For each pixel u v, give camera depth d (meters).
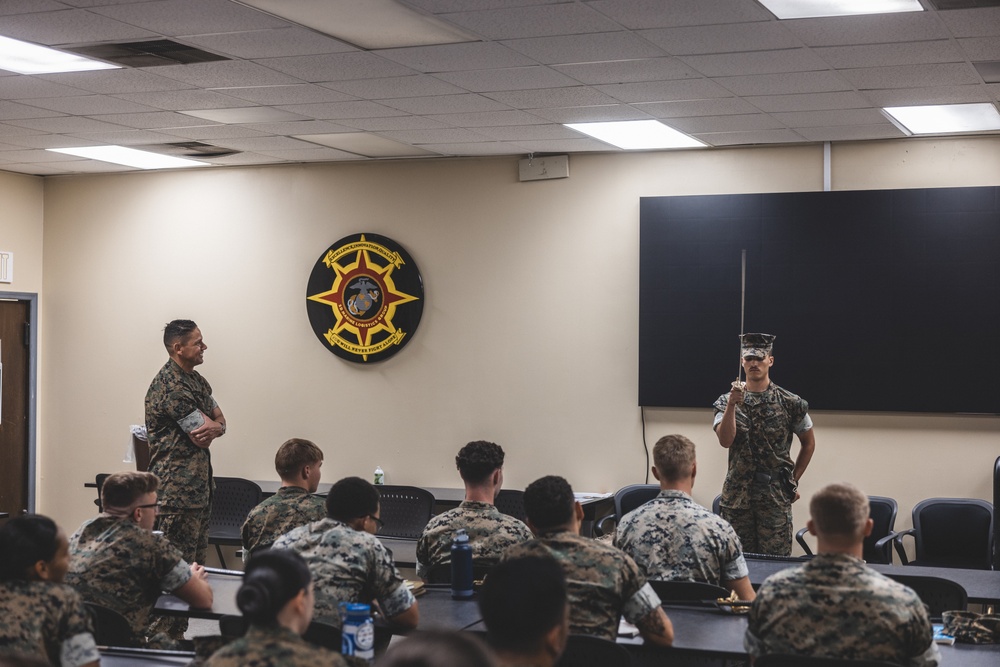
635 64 5.33
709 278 7.33
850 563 3.07
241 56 5.29
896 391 6.91
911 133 6.82
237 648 2.54
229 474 8.65
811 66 5.30
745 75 5.50
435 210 8.09
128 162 8.50
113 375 9.00
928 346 6.84
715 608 3.92
